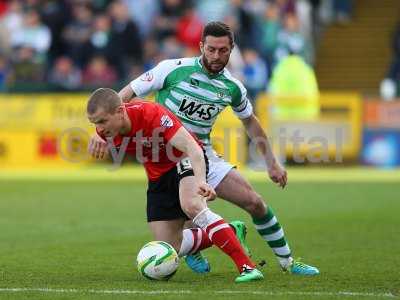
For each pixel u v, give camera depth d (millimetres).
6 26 77500
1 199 51219
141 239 36344
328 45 88312
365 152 68375
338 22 89438
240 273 25922
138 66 75188
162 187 26703
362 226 39344
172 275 26125
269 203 48500
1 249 33625
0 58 76812
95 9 79375
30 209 46812
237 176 27547
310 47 83938
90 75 73125
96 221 42156
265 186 56938
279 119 67750
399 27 78312
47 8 77812
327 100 68062
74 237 37000
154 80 27562
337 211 44844
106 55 74312
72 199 51156
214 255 31734
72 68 74250
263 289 24672
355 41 88188
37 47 76500
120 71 74375
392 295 23891
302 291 24422
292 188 55844
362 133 68188
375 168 68188
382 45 87625
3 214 44875
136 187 57344
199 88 27484
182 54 75625
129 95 27578
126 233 38188
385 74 86188
